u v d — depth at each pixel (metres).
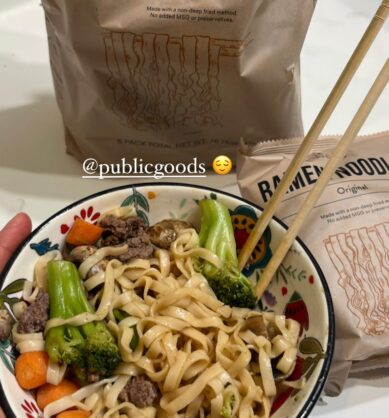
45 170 0.42
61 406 0.26
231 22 0.32
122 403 0.27
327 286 0.29
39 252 0.30
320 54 0.54
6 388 0.24
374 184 0.34
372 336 0.30
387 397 0.31
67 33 0.33
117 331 0.29
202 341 0.29
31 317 0.28
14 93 0.48
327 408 0.31
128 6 0.31
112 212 0.32
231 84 0.35
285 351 0.28
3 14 0.55
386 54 0.53
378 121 0.47
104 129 0.38
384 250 0.33
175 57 0.33
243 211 0.33
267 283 0.31
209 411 0.28
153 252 0.33
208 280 0.32
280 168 0.35
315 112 0.48
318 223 0.33
